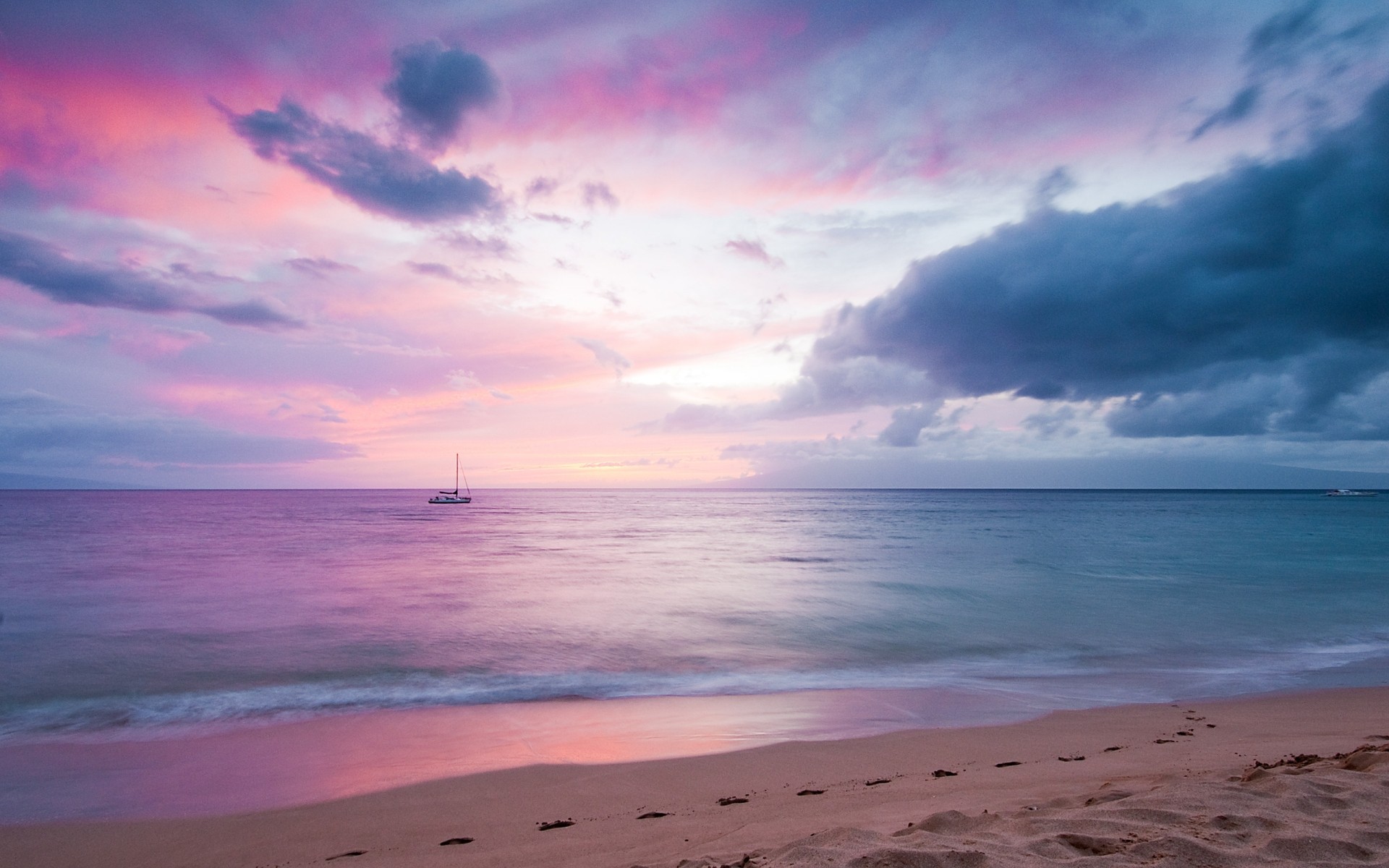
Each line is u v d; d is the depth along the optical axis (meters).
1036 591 28.39
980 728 11.30
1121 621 22.06
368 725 11.99
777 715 12.36
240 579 32.12
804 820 6.36
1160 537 61.72
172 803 8.64
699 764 9.62
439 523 89.44
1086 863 3.74
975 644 18.88
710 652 17.91
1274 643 18.94
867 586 30.11
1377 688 13.88
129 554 44.41
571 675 15.55
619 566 38.78
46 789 9.12
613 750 10.49
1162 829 4.21
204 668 16.16
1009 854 3.93
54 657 17.14
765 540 60.22
